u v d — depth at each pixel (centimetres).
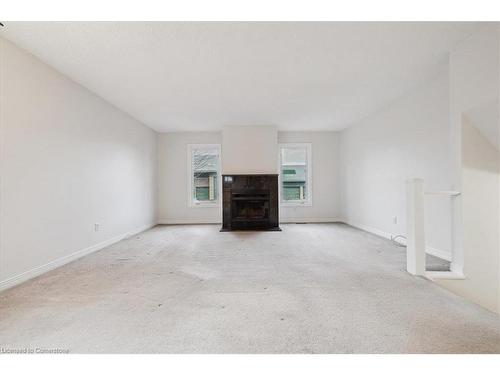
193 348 160
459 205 276
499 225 273
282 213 688
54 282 268
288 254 375
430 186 364
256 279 275
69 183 345
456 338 169
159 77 346
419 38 258
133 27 236
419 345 162
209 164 691
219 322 189
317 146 689
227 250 401
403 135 426
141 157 581
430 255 358
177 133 680
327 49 277
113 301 224
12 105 260
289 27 238
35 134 289
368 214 550
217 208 686
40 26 233
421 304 216
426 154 371
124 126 504
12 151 260
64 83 336
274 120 575
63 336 173
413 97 398
